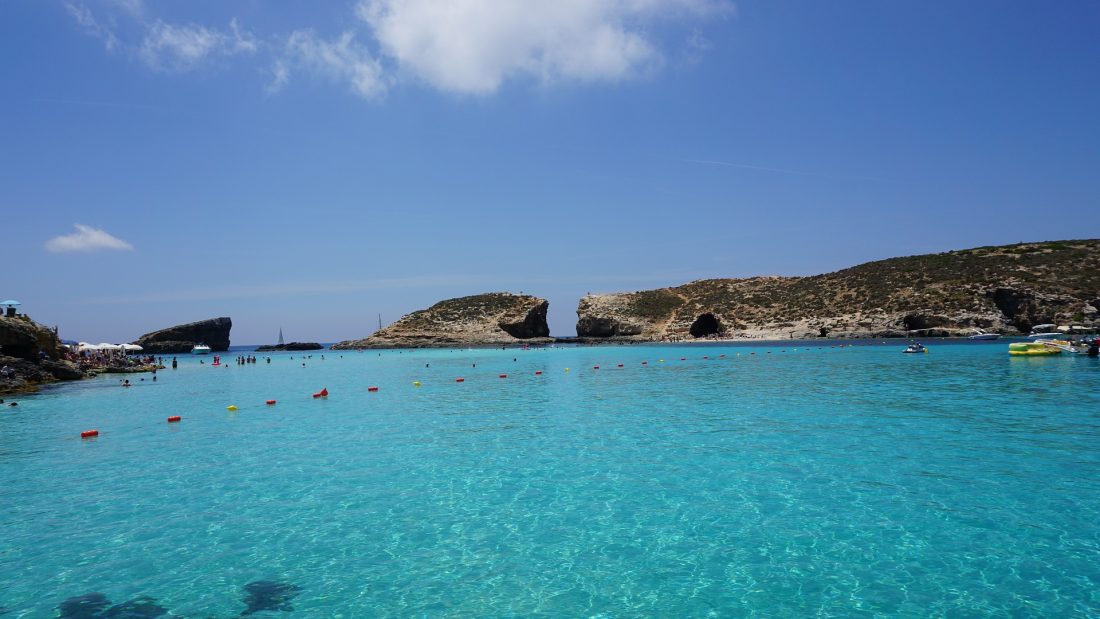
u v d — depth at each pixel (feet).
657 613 25.81
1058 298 267.80
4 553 33.65
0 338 144.46
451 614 26.18
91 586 29.53
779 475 45.32
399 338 461.78
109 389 132.67
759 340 332.80
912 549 31.35
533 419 76.28
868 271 381.19
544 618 25.63
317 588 29.01
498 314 485.56
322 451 58.70
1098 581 27.20
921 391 90.12
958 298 295.28
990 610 25.07
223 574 30.71
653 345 360.28
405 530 36.37
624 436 62.59
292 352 449.48
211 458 56.34
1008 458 48.03
